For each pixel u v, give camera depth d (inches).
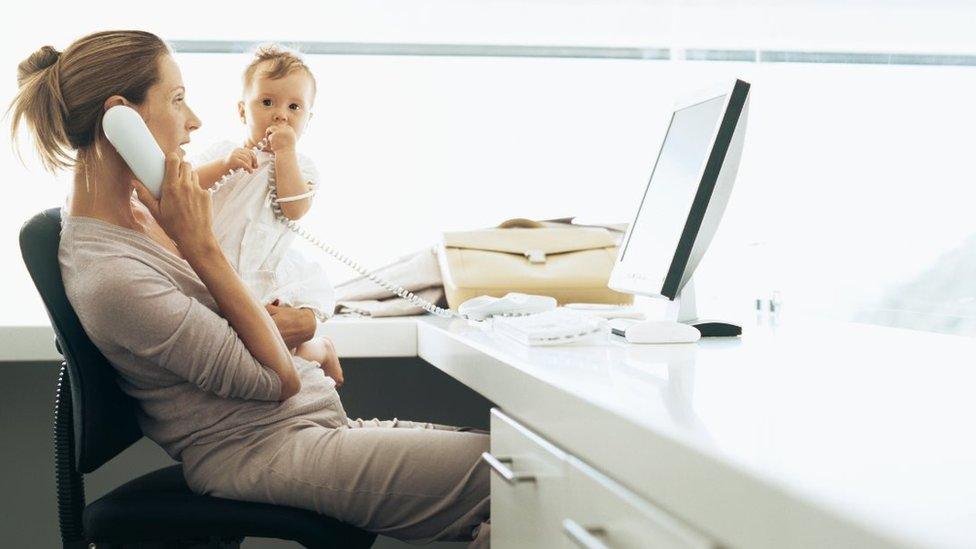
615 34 110.4
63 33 100.0
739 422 23.5
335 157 108.3
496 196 111.7
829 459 19.0
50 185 99.2
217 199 70.7
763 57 115.1
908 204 119.3
